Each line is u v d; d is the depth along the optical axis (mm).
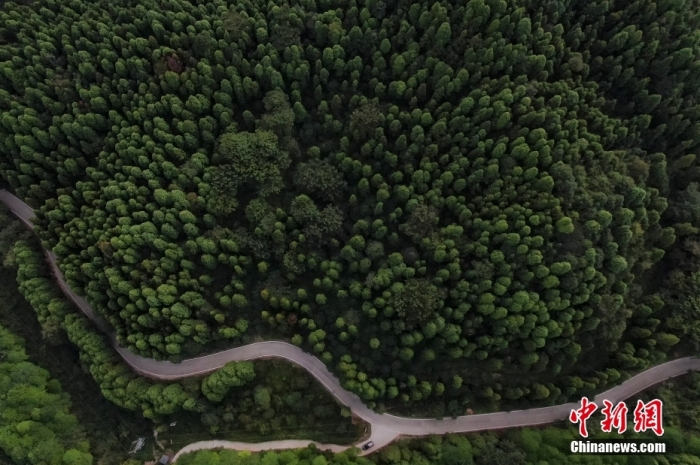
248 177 67438
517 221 61219
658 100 66875
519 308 61344
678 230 69812
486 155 63938
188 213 65562
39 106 69562
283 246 68250
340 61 65938
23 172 70312
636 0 66562
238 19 66375
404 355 65375
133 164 67000
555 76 66750
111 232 65500
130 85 68000
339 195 68438
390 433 70750
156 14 66688
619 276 65938
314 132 70250
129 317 66688
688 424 69250
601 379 68000
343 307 69312
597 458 65438
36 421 67500
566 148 63250
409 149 64500
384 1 65438
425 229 64312
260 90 69688
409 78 65438
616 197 63094
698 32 66500
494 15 62469
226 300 67688
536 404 70000
